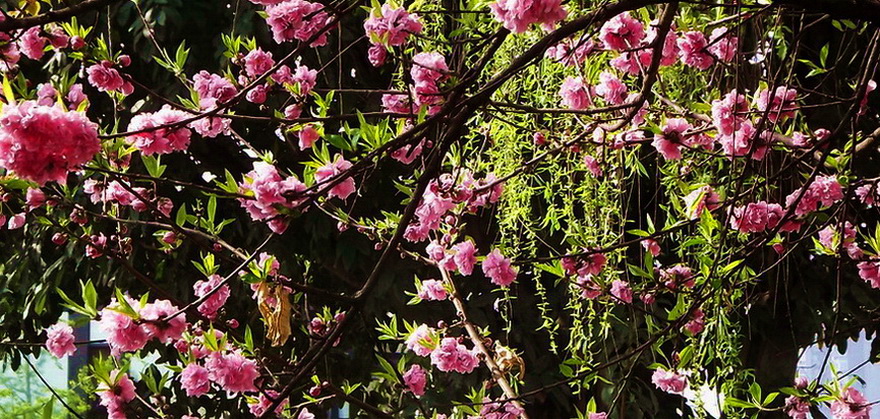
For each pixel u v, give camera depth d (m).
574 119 2.78
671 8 2.38
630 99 2.67
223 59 3.40
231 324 2.68
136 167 3.44
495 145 3.05
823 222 2.61
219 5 3.48
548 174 3.41
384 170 3.51
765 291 3.51
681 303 2.61
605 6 2.30
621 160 2.91
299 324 3.55
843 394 2.62
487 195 2.82
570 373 2.58
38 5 2.41
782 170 2.54
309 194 2.31
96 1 2.17
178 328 2.36
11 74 2.44
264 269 2.37
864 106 2.68
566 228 3.48
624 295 2.80
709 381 3.01
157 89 3.48
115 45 3.50
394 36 2.46
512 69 2.30
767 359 3.53
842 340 3.36
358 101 3.46
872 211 3.18
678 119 2.65
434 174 2.31
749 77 2.82
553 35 2.30
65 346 2.70
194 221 2.60
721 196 2.64
